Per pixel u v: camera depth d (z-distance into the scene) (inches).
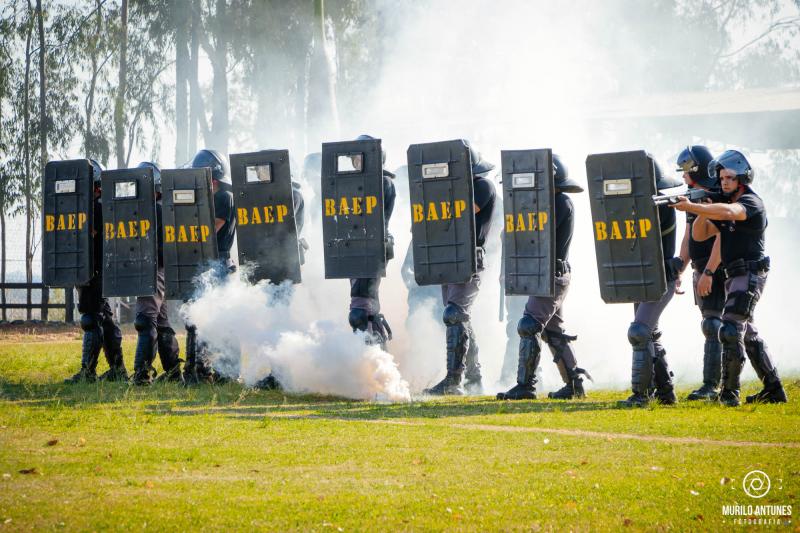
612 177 546.6
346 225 609.6
